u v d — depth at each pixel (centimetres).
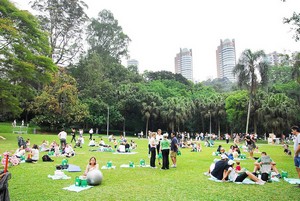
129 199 683
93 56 6278
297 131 892
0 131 3975
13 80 3181
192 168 1273
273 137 3928
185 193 753
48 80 3325
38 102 4500
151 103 5572
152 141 1298
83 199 678
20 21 3003
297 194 756
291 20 1653
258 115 4766
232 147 1973
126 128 6078
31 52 3077
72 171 1105
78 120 4675
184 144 2814
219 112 5588
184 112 5475
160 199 686
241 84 4028
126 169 1209
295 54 2355
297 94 5394
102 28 7494
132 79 7319
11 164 1254
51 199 675
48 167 1221
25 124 5175
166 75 8838
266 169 1012
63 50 5734
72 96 4628
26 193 736
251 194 750
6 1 2858
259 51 3981
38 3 5525
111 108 5553
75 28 6000
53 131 4816
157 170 1195
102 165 1338
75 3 5819
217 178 963
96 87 5791
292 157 1959
